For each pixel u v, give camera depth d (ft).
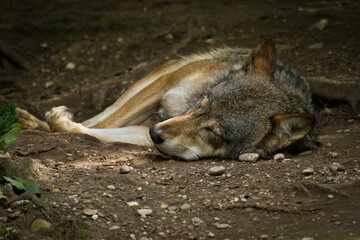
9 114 24.47
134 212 22.00
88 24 66.44
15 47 59.52
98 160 29.43
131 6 76.28
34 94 51.44
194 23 64.54
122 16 68.64
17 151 28.68
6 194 21.85
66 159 29.07
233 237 19.67
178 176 26.76
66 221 20.29
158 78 37.19
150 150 33.32
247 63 33.35
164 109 36.68
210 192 24.39
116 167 28.35
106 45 61.87
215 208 22.49
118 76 53.36
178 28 63.72
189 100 34.71
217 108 30.86
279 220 20.98
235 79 32.32
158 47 60.08
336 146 32.63
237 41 57.31
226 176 26.58
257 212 22.02
